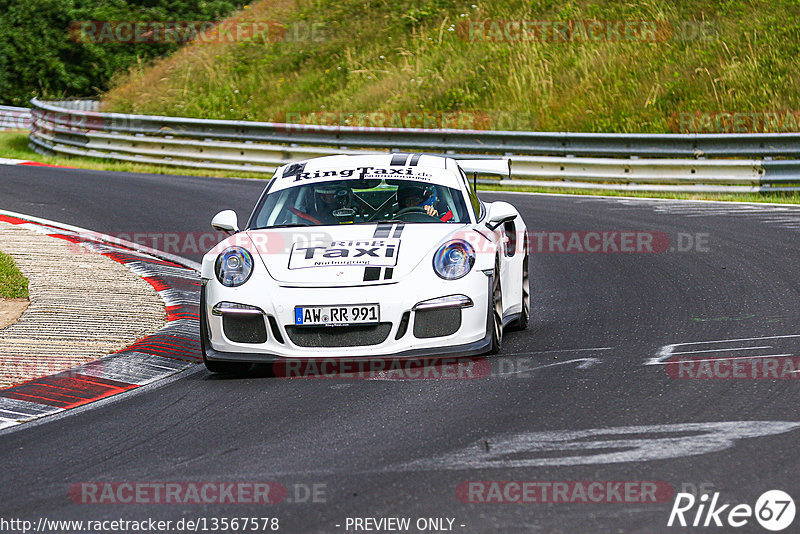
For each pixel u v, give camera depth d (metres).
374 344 20.14
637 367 20.03
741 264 33.44
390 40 95.44
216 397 19.30
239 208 49.91
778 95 68.62
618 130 69.31
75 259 35.56
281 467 14.55
